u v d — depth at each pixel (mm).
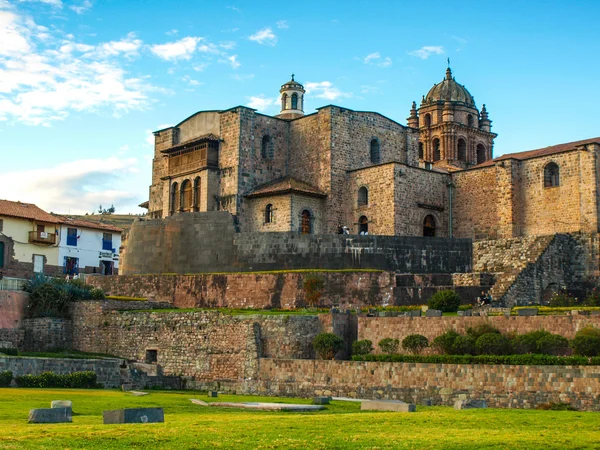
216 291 64688
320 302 60750
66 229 92938
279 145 81562
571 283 65062
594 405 36469
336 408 36781
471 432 26766
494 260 66250
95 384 46906
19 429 25516
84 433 24766
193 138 83500
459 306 56094
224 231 70188
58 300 61625
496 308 54156
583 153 67938
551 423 29359
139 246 74500
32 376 43781
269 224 76438
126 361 55312
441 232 78062
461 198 77875
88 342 60562
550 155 70500
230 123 79250
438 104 102375
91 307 60969
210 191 78938
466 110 102938
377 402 36062
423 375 42406
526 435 25969
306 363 47406
